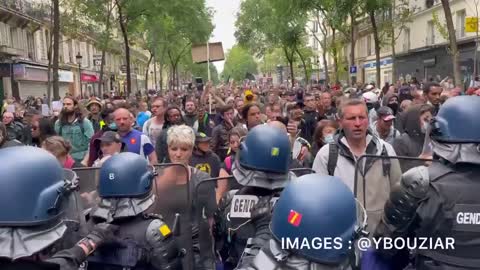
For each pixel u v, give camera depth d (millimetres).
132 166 2723
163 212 3471
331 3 25500
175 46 47531
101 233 2555
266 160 2646
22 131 9227
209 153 5352
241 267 2199
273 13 38875
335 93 13266
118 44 51344
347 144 3596
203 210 3506
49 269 1997
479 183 2246
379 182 3336
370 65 45469
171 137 4172
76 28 26859
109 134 5195
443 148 2299
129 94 26672
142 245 2684
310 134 8648
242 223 2771
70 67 40906
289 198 1871
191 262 3424
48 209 1899
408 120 4965
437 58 31984
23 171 1863
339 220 1808
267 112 8727
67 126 7645
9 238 1829
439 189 2266
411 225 2410
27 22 32469
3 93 29750
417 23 35062
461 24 29062
